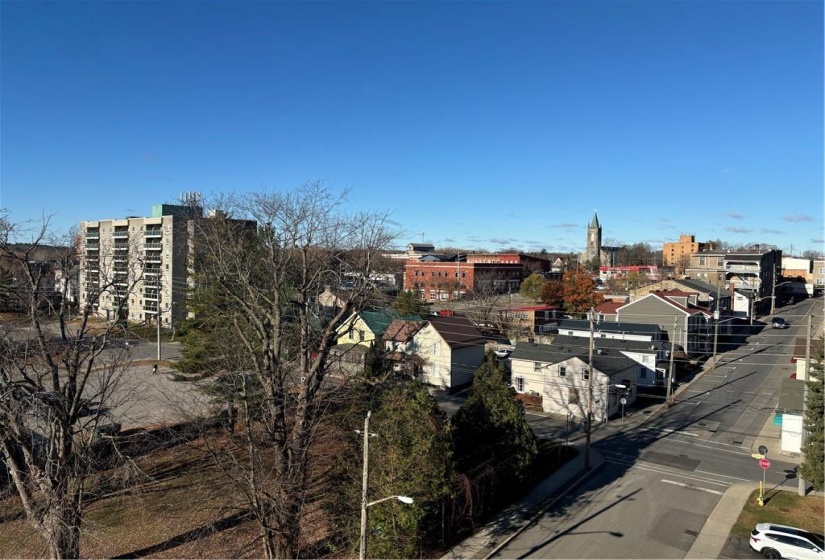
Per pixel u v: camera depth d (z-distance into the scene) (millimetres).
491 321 60562
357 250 22219
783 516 21047
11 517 19984
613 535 19672
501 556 18281
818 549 17484
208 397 29109
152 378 39188
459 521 20062
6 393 15117
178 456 25312
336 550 17938
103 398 18062
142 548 18234
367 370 24203
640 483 24328
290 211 22672
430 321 42656
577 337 45594
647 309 53188
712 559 18078
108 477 22359
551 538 19469
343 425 20750
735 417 34250
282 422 18062
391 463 17281
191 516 20125
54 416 15727
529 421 34188
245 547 18359
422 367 42188
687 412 35469
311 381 19234
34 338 18016
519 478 22797
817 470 22156
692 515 21250
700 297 64188
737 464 26609
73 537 15664
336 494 18938
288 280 21609
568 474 25203
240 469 17188
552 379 36438
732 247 172500
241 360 20078
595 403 34219
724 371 45969
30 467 15797
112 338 22094
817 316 73812
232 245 21703
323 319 26672
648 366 41625
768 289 93062
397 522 17031
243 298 21438
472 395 23469
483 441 22391
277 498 15945
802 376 36875
